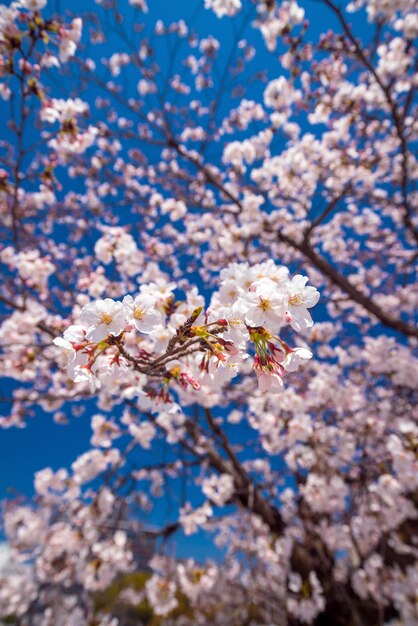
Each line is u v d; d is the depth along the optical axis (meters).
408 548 6.76
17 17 2.99
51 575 6.41
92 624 7.00
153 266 4.37
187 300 2.36
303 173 6.38
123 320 1.49
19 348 4.23
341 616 6.41
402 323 6.36
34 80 3.17
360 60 5.05
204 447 6.77
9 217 5.92
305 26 4.84
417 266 8.51
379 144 6.40
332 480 5.59
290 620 6.35
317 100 5.82
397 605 6.00
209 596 7.77
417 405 6.41
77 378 1.54
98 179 7.96
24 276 4.29
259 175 6.17
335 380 5.79
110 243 4.26
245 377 6.84
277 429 5.36
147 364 1.62
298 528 6.94
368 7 5.14
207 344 1.59
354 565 6.81
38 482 6.50
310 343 6.75
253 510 6.96
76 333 1.62
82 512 5.68
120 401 5.35
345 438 5.98
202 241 7.36
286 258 8.09
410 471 3.98
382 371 6.35
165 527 7.12
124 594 8.12
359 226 8.04
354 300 6.61
